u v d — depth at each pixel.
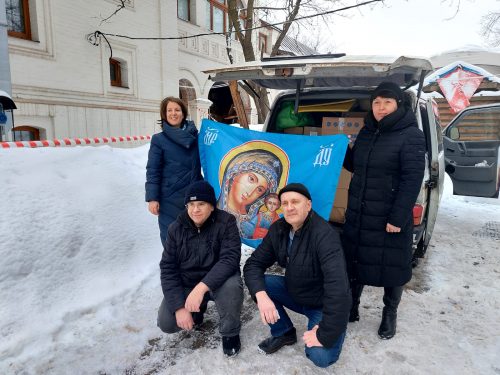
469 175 5.49
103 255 3.43
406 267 2.46
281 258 2.33
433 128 3.75
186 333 2.66
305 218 2.22
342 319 2.05
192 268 2.47
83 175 4.25
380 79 3.19
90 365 2.29
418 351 2.44
